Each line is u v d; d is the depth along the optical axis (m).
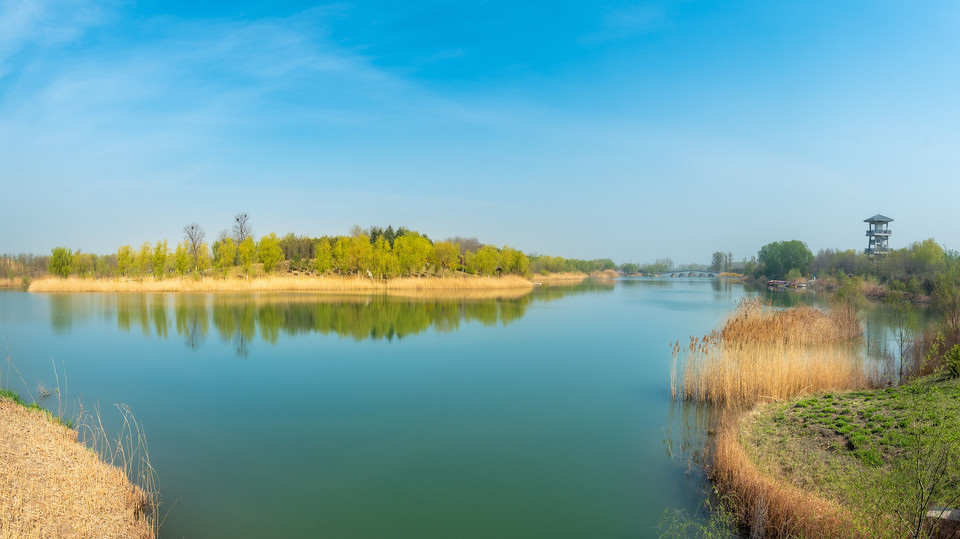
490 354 30.50
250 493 12.77
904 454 11.59
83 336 33.94
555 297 76.62
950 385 16.36
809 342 29.70
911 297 56.22
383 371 26.06
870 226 99.50
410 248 89.25
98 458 13.26
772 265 134.25
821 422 14.66
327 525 11.27
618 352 31.42
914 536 8.40
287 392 22.03
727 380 19.73
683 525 11.35
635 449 15.88
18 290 70.19
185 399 20.73
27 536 8.62
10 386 21.56
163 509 11.80
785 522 10.20
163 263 74.19
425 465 14.66
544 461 14.99
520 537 10.83
